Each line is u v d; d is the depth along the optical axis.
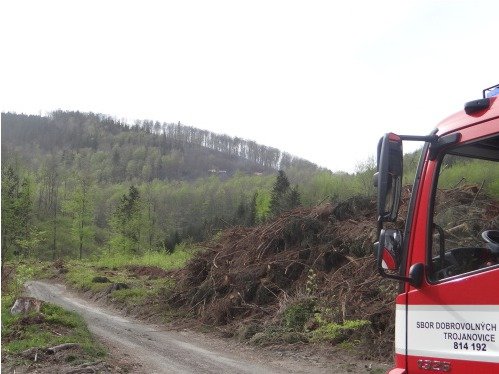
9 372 8.58
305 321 12.88
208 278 17.22
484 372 3.67
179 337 14.12
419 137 4.21
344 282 12.94
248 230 18.45
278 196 53.12
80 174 78.06
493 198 5.11
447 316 3.94
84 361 9.44
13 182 34.41
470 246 4.25
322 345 11.59
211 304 16.09
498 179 4.84
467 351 3.79
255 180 111.94
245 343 12.92
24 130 192.38
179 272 19.75
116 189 110.62
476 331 3.75
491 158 4.33
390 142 3.98
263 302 14.82
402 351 4.23
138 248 56.78
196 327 15.27
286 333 12.55
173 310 17.42
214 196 98.25
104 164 170.50
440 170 4.31
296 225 15.61
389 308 11.12
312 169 119.12
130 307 19.14
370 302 11.88
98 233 68.81
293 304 13.34
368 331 11.10
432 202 4.23
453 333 3.89
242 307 14.98
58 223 57.03
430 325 4.05
